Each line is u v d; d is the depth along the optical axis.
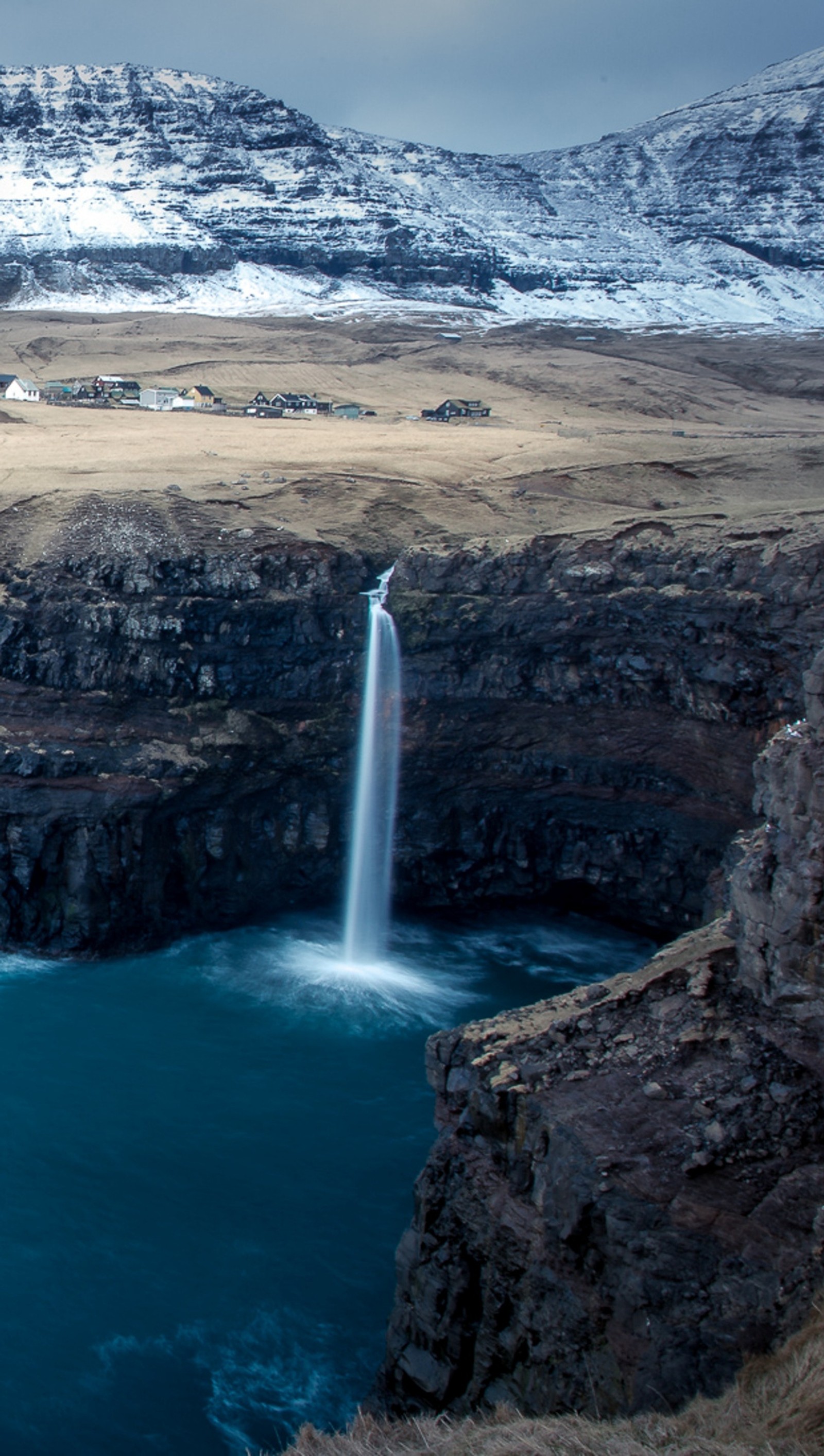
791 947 29.52
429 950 64.31
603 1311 26.08
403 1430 25.31
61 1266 37.66
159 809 62.03
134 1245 38.84
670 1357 24.00
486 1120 29.67
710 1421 20.25
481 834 68.25
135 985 57.72
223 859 64.94
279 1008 56.25
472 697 67.69
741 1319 23.94
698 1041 30.03
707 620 60.28
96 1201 40.81
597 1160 26.83
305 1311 36.47
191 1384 33.62
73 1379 33.47
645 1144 27.33
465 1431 23.06
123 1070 49.59
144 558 67.31
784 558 57.44
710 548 62.19
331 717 68.31
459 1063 31.34
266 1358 34.62
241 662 66.94
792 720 57.78
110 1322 35.59
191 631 66.31
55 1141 44.06
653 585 62.88
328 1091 48.81
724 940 33.34
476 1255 29.61
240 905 65.88
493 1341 28.58
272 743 66.25
